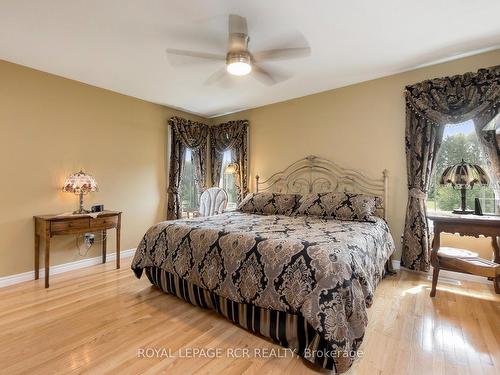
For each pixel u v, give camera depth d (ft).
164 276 8.67
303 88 12.55
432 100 9.90
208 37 8.10
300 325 5.73
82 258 11.64
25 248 10.02
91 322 7.02
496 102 8.77
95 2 6.48
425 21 7.38
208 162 17.51
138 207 13.76
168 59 9.40
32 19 7.14
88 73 10.68
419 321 6.97
